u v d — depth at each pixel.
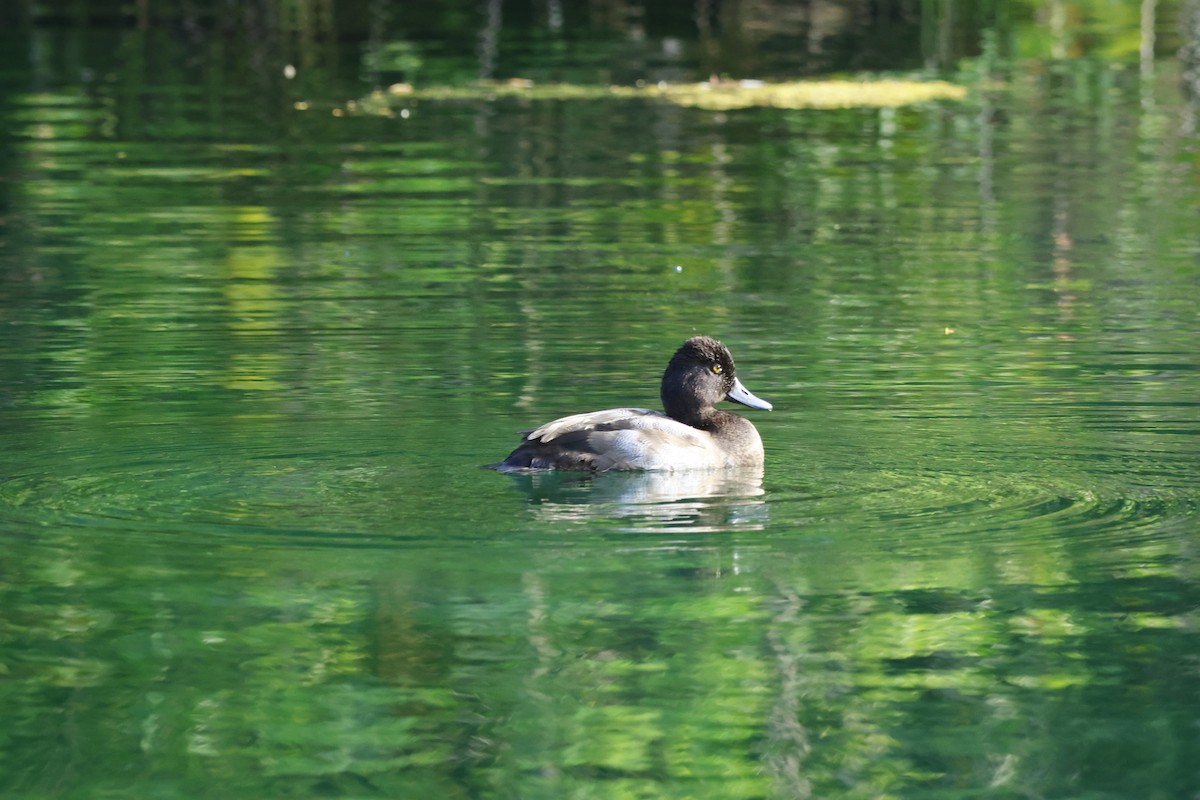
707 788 7.61
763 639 9.16
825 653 8.98
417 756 7.90
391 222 25.02
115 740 8.03
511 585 9.95
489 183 28.22
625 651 9.01
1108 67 41.00
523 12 50.28
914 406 14.75
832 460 12.92
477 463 12.78
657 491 11.95
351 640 9.15
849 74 40.22
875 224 24.95
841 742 8.02
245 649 9.04
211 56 42.88
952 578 10.08
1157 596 9.77
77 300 19.83
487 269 21.83
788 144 31.77
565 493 11.88
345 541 10.69
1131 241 23.50
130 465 12.58
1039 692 8.52
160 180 28.23
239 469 12.48
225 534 10.84
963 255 22.72
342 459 12.84
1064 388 15.41
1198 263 22.02
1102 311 19.14
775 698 8.43
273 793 7.54
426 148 31.34
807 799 7.46
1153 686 8.59
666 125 33.66
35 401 14.81
